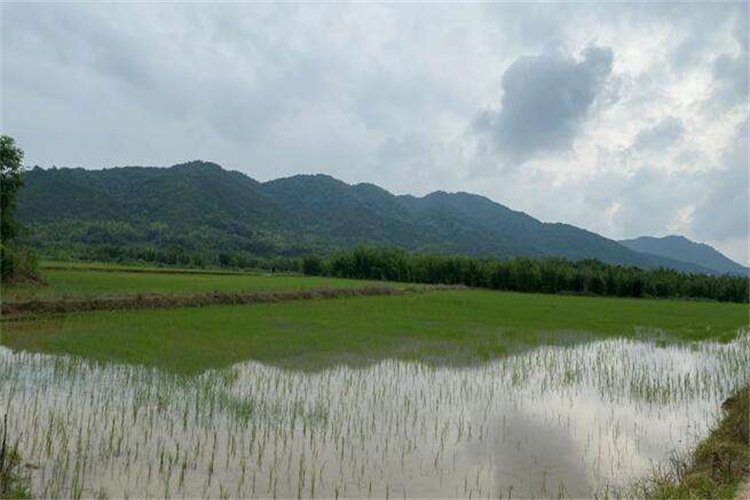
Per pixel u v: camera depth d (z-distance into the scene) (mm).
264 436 12180
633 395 17484
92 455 10695
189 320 28797
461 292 69500
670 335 33375
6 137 40062
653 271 96250
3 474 9305
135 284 42000
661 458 12023
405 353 23016
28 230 43000
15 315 27266
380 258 94188
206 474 10148
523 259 91812
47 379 16156
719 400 17109
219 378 17062
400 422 13641
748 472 10703
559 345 27328
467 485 10305
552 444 12664
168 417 13148
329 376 18266
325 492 9703
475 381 18453
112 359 19109
